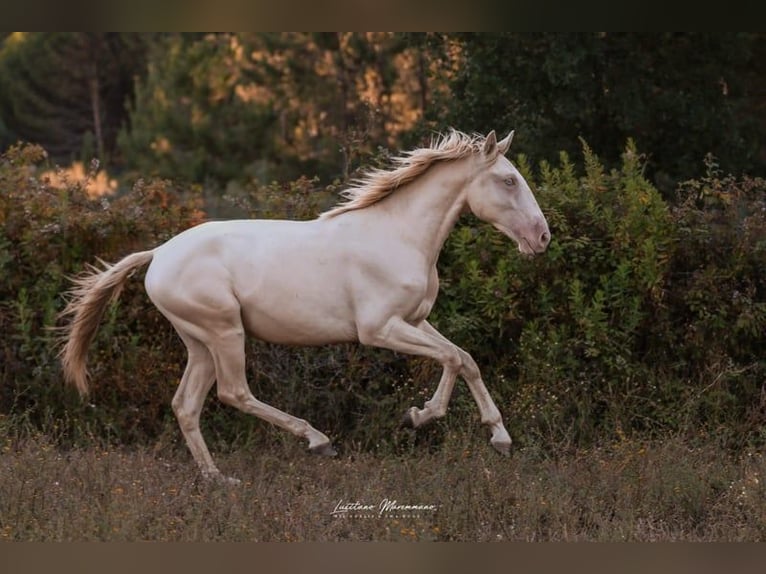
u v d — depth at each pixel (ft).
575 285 89.51
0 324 90.58
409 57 193.57
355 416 89.30
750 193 96.17
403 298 74.90
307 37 208.54
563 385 87.92
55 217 92.48
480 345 91.35
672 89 147.84
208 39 232.53
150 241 92.68
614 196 93.97
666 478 72.02
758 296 91.35
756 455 78.89
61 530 62.80
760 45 157.79
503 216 75.20
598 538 64.85
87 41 293.84
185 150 220.23
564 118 144.36
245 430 87.71
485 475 72.74
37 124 289.74
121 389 89.40
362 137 103.14
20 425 87.92
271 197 94.48
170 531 64.28
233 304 75.10
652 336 90.84
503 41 144.05
